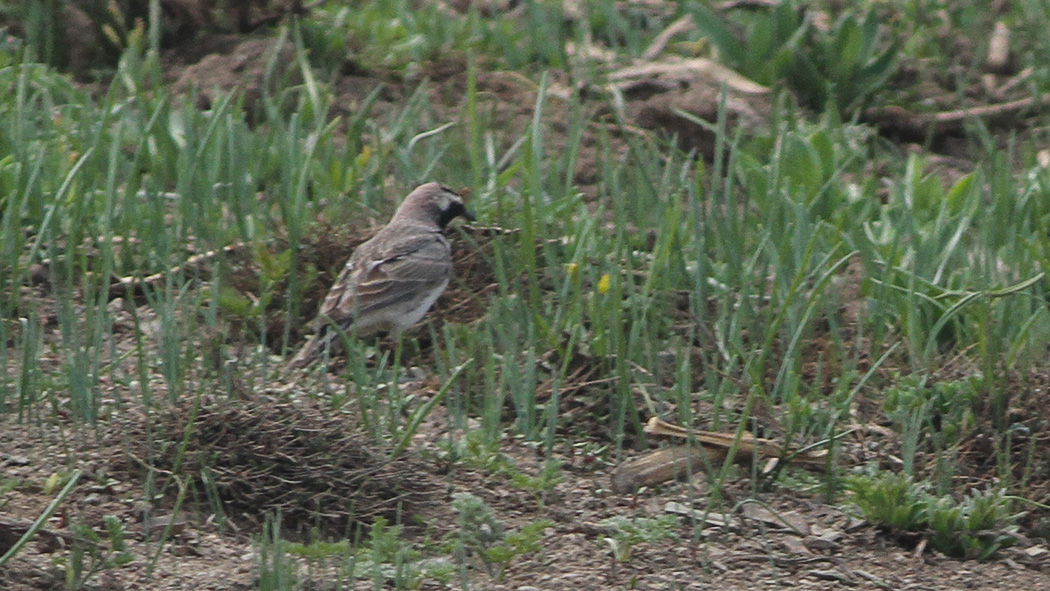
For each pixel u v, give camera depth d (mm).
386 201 13766
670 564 8805
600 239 12141
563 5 18891
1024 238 12422
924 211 13969
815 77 16891
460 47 17750
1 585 7805
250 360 11188
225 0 17359
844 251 12898
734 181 12914
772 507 9586
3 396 10070
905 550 9219
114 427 9625
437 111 16188
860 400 10773
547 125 15977
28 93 15453
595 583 8492
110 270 11023
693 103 16141
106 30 16797
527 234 11133
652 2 19656
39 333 10867
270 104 14742
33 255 10852
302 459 9125
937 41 18938
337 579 8023
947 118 16969
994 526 9281
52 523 8633
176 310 11766
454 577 8438
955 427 10305
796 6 19016
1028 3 19594
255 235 12586
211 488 8883
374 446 9625
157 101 14680
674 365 11328
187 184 12477
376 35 17766
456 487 9602
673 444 9883
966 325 11703
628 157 14367
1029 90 17781
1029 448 10008
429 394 10938
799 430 10305
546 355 11148
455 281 12391
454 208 12547
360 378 10172
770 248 12172
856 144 15891
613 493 9703
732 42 17297
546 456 10164
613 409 10547
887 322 11953
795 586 8664
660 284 11992
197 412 9234
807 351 11516
